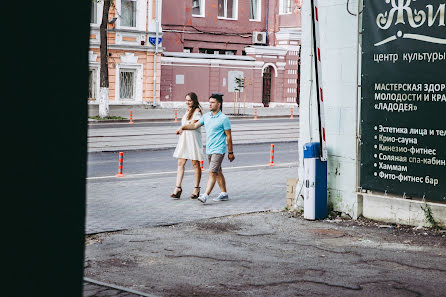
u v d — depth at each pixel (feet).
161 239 26.43
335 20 30.89
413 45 27.58
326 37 31.30
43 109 6.26
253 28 159.53
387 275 20.89
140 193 39.78
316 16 29.78
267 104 158.71
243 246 25.30
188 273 21.06
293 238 26.86
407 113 27.89
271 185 44.09
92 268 21.56
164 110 133.39
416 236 26.96
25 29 6.11
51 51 6.29
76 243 6.58
